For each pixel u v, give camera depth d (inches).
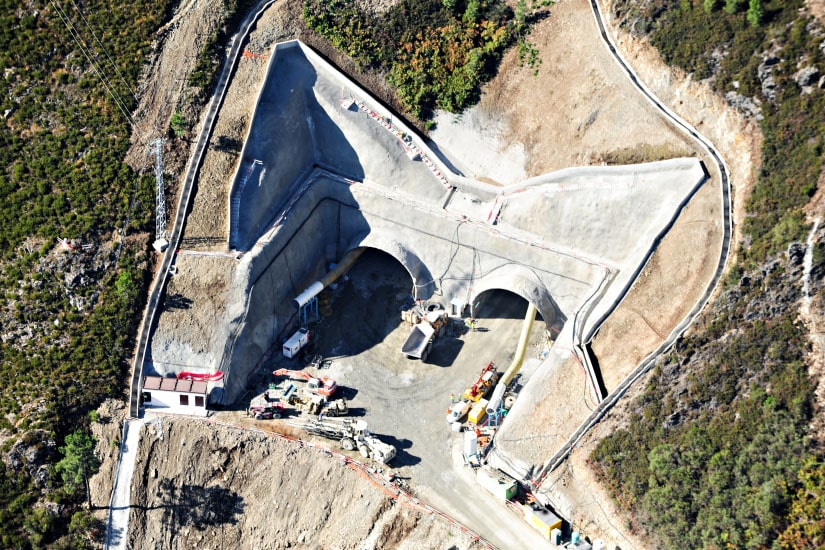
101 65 4557.1
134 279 4220.0
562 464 3902.6
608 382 4033.0
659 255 4173.2
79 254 4242.1
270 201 4434.1
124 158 4411.9
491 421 4099.4
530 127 4574.3
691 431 3705.7
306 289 4480.8
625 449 3811.5
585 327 4215.1
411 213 4517.7
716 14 4207.7
